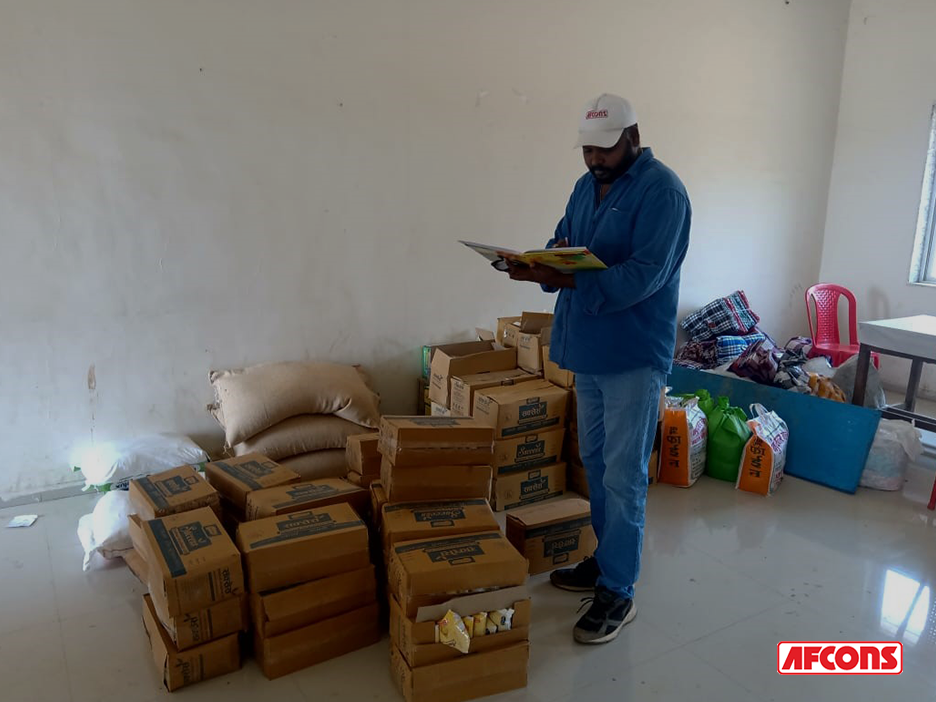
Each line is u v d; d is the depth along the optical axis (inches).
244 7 108.8
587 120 70.7
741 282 189.2
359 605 74.5
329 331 127.1
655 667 73.2
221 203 112.7
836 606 85.3
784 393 129.0
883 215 188.7
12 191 98.0
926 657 76.1
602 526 84.9
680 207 70.7
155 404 113.7
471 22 129.4
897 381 187.5
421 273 134.6
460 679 66.4
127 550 89.0
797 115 186.1
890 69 182.7
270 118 114.1
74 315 105.0
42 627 77.3
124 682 68.9
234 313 117.3
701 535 103.0
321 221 122.1
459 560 67.2
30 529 99.4
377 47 121.1
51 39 96.7
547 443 113.2
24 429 104.8
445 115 130.3
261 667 71.0
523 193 143.0
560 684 70.2
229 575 67.0
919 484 124.0
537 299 151.1
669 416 118.9
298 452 109.1
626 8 148.0
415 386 138.8
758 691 70.1
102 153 102.7
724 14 164.2
